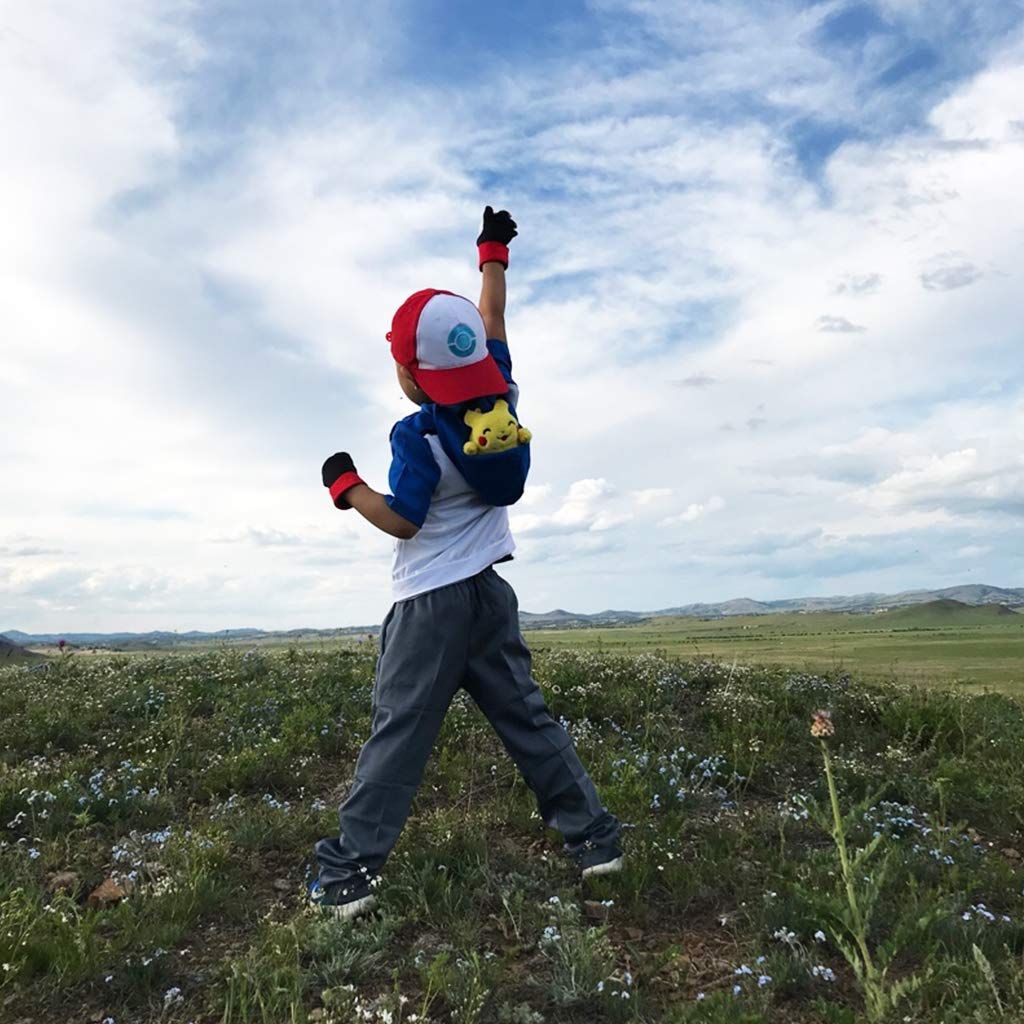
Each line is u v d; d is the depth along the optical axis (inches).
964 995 103.7
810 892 124.7
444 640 137.7
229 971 114.8
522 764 147.6
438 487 138.9
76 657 426.9
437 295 139.3
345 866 131.8
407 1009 106.6
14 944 115.4
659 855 151.3
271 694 287.9
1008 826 180.2
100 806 180.9
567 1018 106.7
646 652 394.9
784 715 263.0
